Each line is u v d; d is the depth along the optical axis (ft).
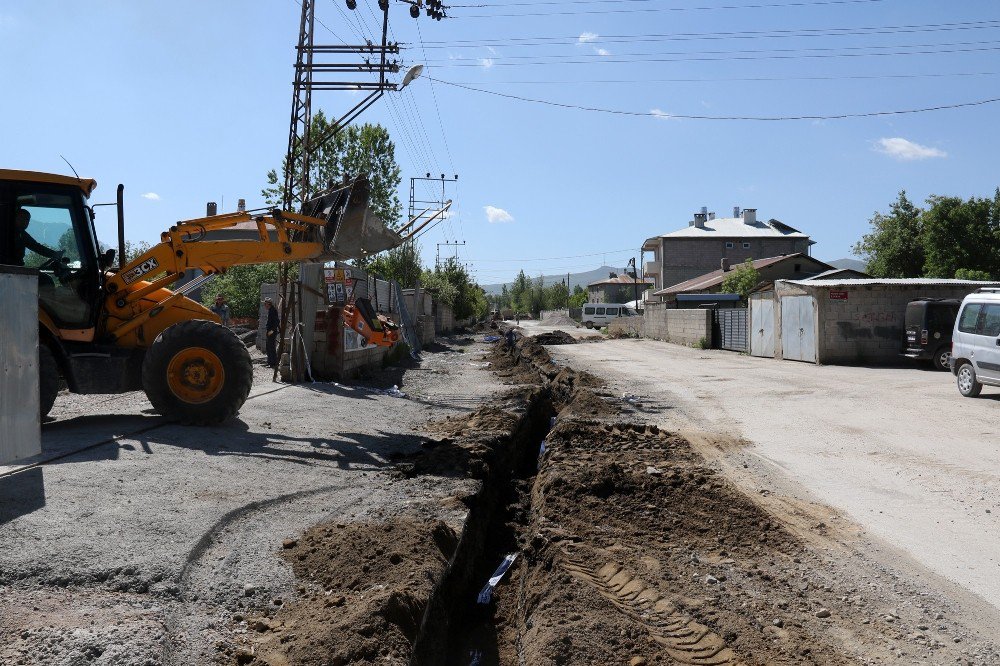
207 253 31.78
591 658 13.14
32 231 28.96
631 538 19.99
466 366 73.82
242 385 29.19
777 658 13.32
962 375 49.08
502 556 21.08
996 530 20.92
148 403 36.14
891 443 32.94
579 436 32.45
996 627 14.80
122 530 15.74
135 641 11.14
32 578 13.19
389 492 21.40
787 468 28.27
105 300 30.58
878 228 166.71
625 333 163.32
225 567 14.76
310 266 49.93
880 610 15.61
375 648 11.55
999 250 149.69
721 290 175.42
